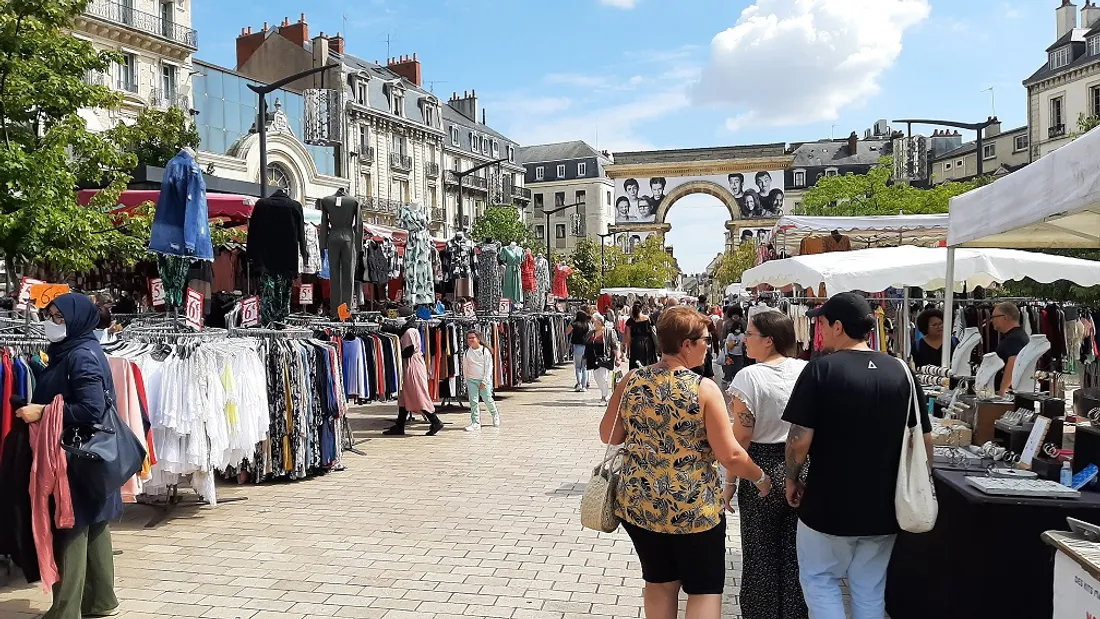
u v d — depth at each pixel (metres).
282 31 42.34
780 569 4.02
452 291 14.83
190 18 30.83
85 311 4.18
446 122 55.59
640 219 68.75
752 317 4.23
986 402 4.82
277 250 8.20
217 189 9.97
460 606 4.61
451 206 55.16
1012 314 6.29
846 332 3.42
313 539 5.97
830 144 81.06
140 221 9.56
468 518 6.57
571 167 80.38
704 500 3.30
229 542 5.89
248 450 6.85
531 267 18.55
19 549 4.14
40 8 9.80
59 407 4.05
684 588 3.37
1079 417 4.08
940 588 4.07
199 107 30.62
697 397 3.30
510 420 12.47
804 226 10.93
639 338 11.27
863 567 3.38
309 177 34.97
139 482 5.30
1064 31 40.38
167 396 5.96
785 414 3.40
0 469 4.20
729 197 67.31
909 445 3.25
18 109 9.57
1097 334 13.18
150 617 4.43
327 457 8.38
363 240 10.47
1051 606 3.60
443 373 12.73
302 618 4.43
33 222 9.00
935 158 64.31
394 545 5.81
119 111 26.91
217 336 7.03
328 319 10.48
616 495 3.47
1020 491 3.54
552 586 4.95
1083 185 3.60
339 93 41.00
